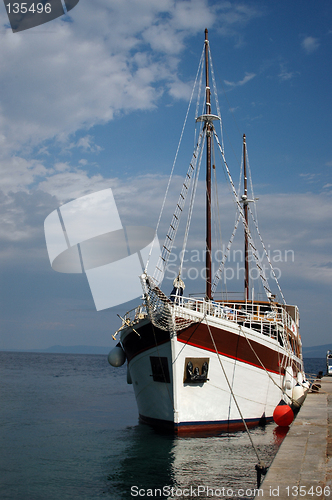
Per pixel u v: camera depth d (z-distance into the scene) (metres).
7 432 25.06
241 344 23.86
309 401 24.70
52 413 32.53
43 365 124.50
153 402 24.08
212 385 22.98
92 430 25.61
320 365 171.00
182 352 21.97
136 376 25.66
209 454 19.34
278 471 10.62
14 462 18.62
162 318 21.58
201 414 22.78
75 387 55.56
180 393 22.19
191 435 22.59
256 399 24.94
